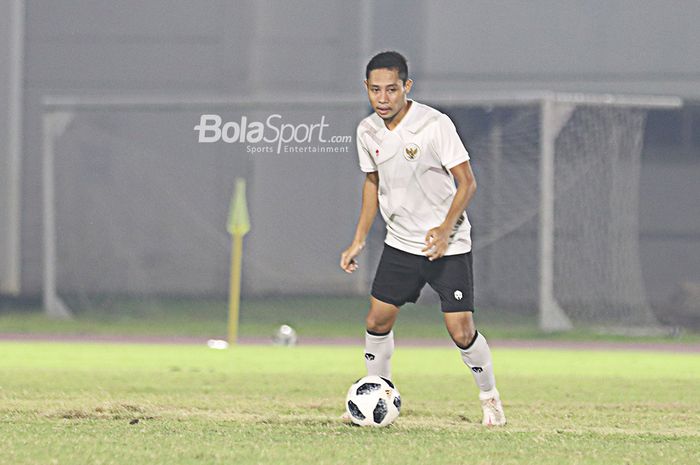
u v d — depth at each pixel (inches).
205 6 3636.8
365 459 652.7
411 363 1672.0
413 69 3622.0
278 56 3607.3
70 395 1080.2
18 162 3612.2
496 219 3179.1
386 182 836.6
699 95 3553.2
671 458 682.8
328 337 2635.3
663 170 3585.1
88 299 3348.9
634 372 1539.1
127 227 3503.9
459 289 830.5
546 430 828.0
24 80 3651.6
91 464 626.2
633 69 3570.4
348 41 3617.1
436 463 641.6
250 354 1823.3
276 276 3462.1
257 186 3476.9
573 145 2869.1
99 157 3511.3
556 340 2546.8
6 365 1524.4
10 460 636.7
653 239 3577.8
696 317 3058.6
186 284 3501.5
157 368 1493.6
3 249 3575.3
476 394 1156.5
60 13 3668.8
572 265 2854.3
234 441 729.0
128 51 3651.6
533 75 3592.5
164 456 658.8
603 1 3582.7
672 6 3565.5
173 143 3540.8
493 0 3612.2
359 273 3454.7
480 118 3221.0
